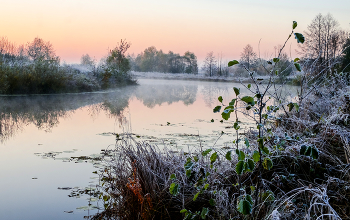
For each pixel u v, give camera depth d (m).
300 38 2.33
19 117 9.73
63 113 10.72
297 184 3.12
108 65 25.03
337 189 2.88
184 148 5.60
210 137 6.74
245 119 9.55
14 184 4.12
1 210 3.37
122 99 15.87
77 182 4.17
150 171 3.34
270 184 3.20
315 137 3.63
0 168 4.79
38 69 16.41
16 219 3.15
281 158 3.47
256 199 2.55
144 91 22.09
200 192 2.81
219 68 52.28
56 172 4.59
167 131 7.53
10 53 23.34
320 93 4.87
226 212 2.73
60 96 15.87
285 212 2.53
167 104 14.24
